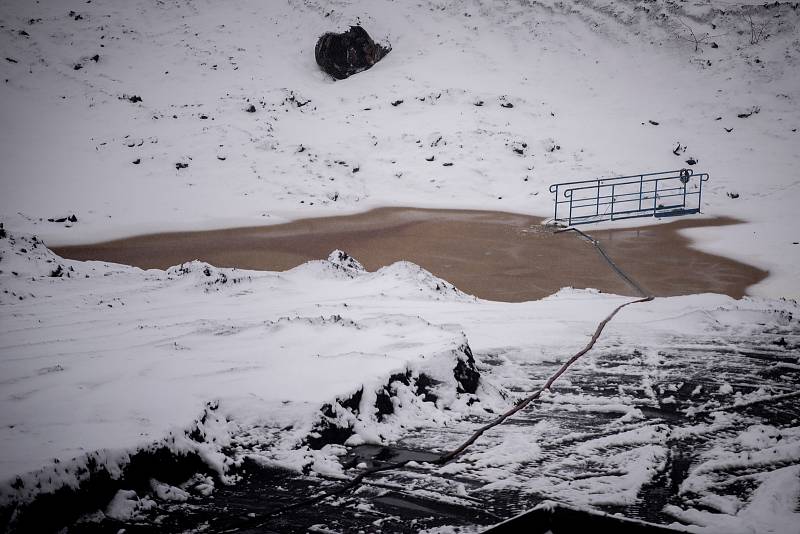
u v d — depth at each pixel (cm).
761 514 347
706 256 1605
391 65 3069
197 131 2491
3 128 2438
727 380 587
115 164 2281
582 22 3228
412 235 1819
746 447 441
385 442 454
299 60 3103
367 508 360
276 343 590
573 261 1562
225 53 3094
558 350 691
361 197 2225
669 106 2748
